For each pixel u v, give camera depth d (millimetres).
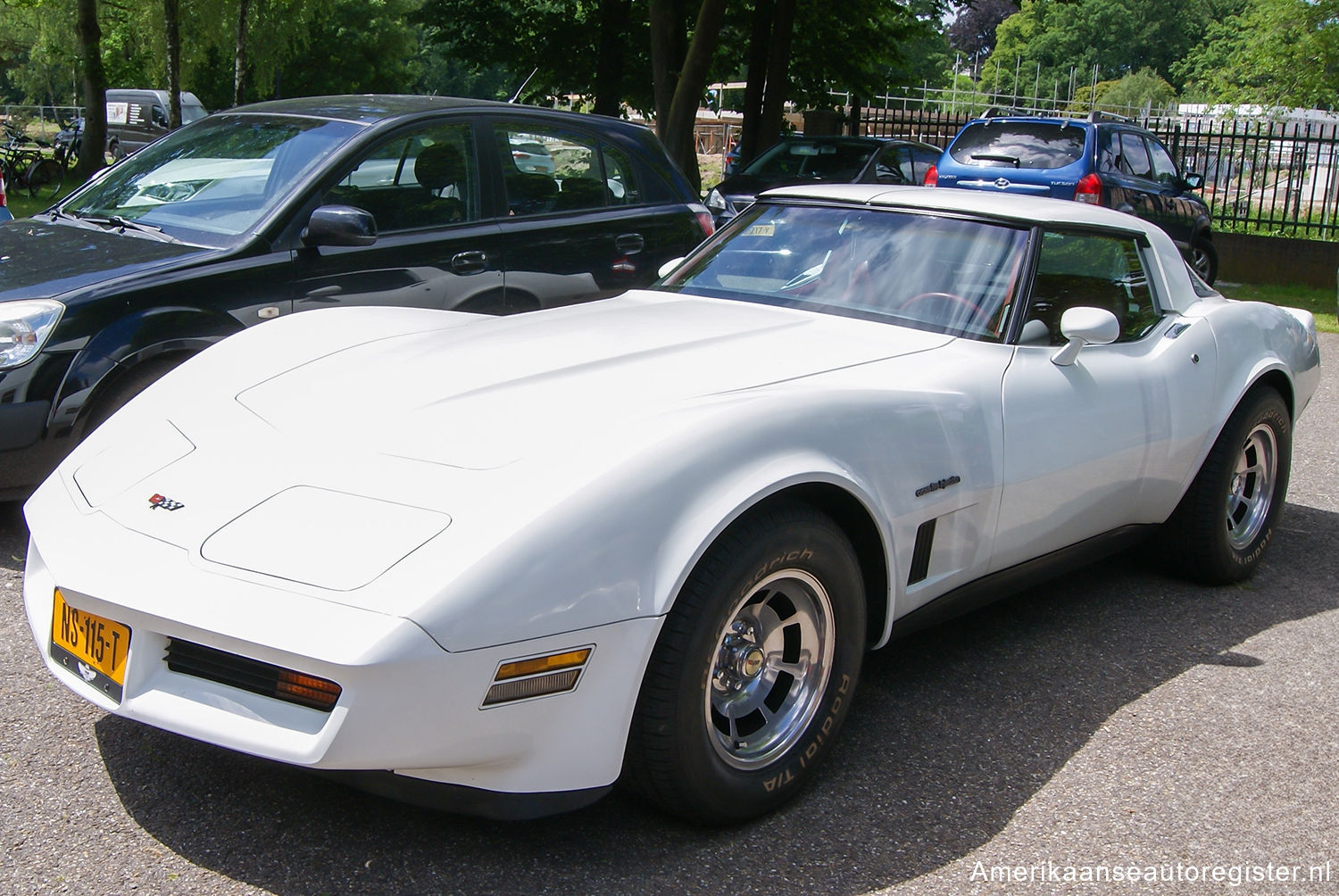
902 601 2926
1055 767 2881
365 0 47156
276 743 2055
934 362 3146
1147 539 4203
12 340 3857
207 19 30000
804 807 2635
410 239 5004
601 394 2645
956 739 3006
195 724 2121
